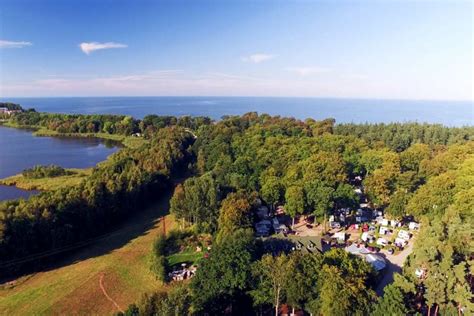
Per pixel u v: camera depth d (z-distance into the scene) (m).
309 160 131.75
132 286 77.31
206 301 57.62
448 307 53.81
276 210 118.94
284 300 60.47
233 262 63.97
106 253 93.81
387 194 111.88
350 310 52.41
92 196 106.56
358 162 144.38
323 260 62.34
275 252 79.06
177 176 168.12
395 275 58.38
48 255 89.56
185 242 95.81
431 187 100.81
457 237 63.88
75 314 67.81
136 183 126.88
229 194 104.25
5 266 82.56
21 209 92.06
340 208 113.00
